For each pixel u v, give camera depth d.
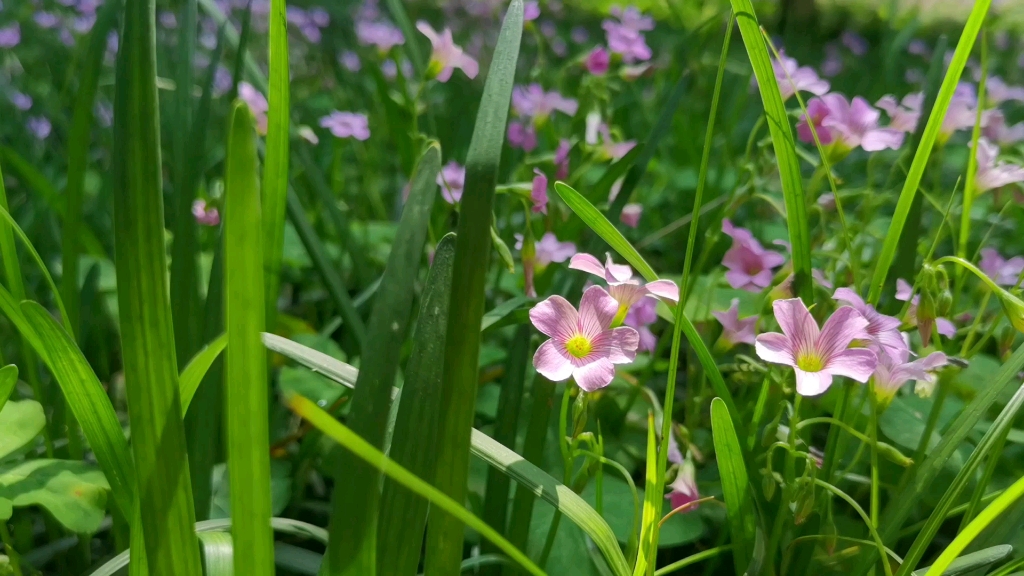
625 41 0.41
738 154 0.69
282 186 0.25
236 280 0.16
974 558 0.20
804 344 0.20
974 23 0.21
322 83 0.80
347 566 0.18
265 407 0.17
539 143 0.58
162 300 0.17
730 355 0.35
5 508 0.22
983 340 0.24
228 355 0.16
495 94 0.18
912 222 0.28
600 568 0.24
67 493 0.22
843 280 0.29
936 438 0.28
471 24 1.06
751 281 0.28
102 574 0.21
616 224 0.31
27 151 0.48
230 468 0.17
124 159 0.17
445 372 0.18
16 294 0.24
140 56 0.17
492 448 0.20
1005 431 0.21
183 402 0.19
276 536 0.28
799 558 0.23
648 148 0.31
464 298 0.17
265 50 0.73
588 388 0.19
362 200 0.52
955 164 0.61
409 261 0.18
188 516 0.18
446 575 0.19
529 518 0.23
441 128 0.55
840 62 1.01
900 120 0.31
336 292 0.30
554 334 0.20
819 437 0.31
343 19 0.95
